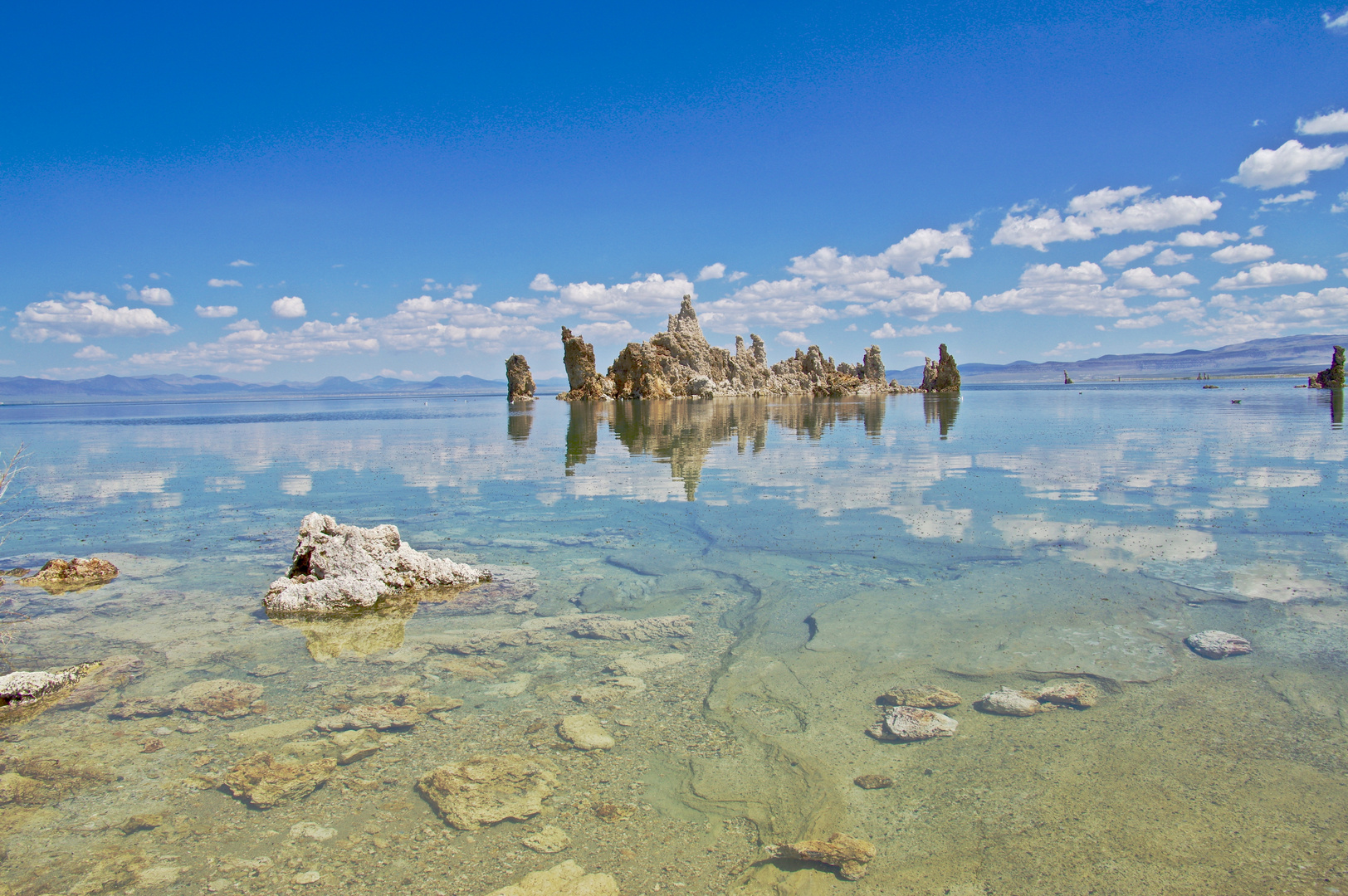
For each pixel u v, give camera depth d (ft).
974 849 14.25
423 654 25.43
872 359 416.67
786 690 21.72
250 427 155.33
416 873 13.79
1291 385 349.82
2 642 27.02
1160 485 53.52
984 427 114.73
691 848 14.52
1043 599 28.84
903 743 18.48
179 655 25.67
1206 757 17.19
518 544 41.16
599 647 25.68
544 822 15.44
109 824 15.57
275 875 13.80
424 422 168.04
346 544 33.71
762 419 158.20
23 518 50.52
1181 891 12.89
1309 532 38.14
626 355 328.29
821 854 14.24
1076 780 16.49
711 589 32.12
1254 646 23.50
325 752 18.51
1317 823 14.69
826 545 38.78
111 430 150.92
